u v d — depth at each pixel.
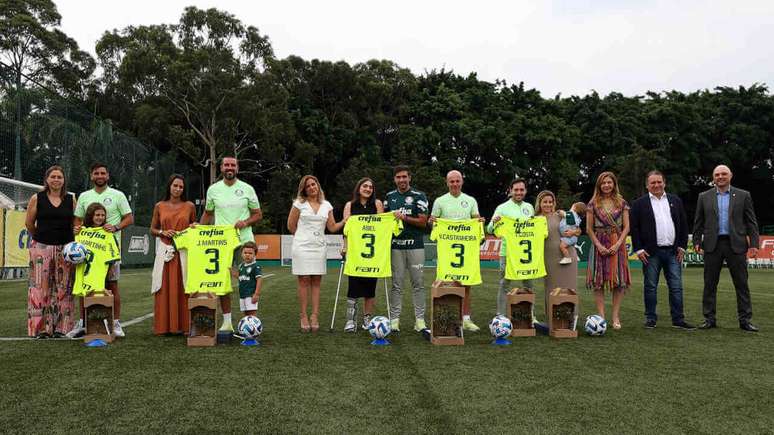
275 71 33.06
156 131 28.84
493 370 4.31
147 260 23.33
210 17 30.05
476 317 7.65
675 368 4.42
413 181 30.91
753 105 39.44
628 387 3.84
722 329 6.55
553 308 5.99
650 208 6.71
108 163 20.23
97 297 5.46
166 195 6.00
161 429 2.95
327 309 8.38
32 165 16.55
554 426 3.03
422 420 3.11
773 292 11.67
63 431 2.91
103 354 4.86
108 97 32.69
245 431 2.93
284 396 3.56
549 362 4.61
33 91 16.62
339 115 37.03
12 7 31.67
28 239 15.20
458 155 34.66
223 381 3.93
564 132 36.03
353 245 6.20
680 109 38.16
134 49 29.36
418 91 39.56
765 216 43.38
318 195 6.34
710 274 6.69
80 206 6.07
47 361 4.55
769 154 41.12
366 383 3.90
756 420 3.17
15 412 3.22
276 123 31.41
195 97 29.73
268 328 6.45
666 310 8.57
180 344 5.37
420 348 5.22
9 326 6.42
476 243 6.11
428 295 10.70
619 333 6.23
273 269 22.22
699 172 41.12
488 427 3.00
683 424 3.09
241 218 6.02
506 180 36.03
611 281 6.47
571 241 6.33
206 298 5.43
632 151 35.91
